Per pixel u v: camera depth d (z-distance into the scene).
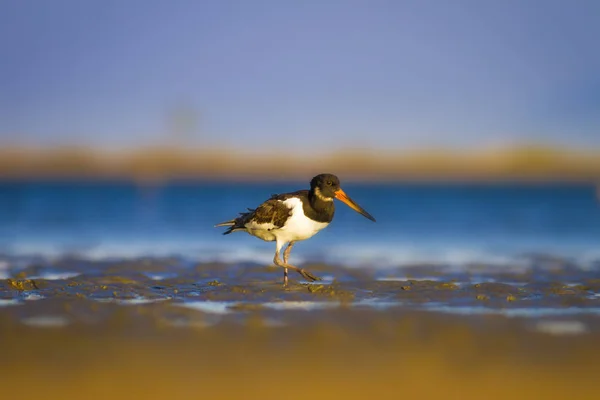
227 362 9.41
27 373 8.95
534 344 10.27
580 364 9.30
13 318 11.93
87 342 10.39
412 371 9.04
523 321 11.81
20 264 20.36
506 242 28.00
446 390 8.34
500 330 11.12
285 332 11.03
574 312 12.63
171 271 18.78
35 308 12.69
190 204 56.28
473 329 11.20
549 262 21.25
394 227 35.38
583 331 11.08
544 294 14.60
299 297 14.30
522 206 51.25
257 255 23.66
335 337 10.71
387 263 21.16
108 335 10.80
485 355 9.73
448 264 20.83
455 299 13.98
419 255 23.62
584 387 8.43
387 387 8.43
